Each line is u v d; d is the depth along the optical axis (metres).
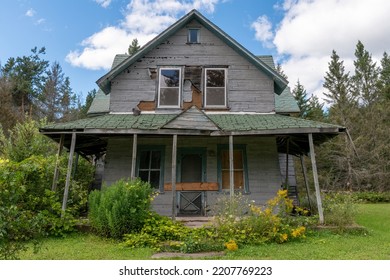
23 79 40.78
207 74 11.85
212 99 11.63
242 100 11.52
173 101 11.59
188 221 8.80
